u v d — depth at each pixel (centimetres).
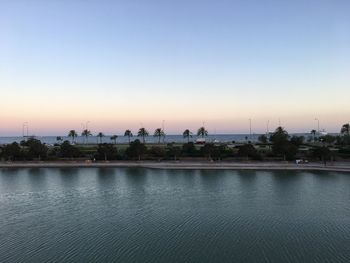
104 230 4941
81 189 8031
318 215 5569
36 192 7738
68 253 4131
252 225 5084
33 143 14112
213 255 4019
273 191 7538
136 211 5941
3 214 5841
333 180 8800
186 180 9094
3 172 11044
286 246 4256
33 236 4722
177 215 5656
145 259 3931
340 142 16775
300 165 10994
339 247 4203
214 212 5822
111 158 13188
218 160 12481
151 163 12175
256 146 16550
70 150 13550
